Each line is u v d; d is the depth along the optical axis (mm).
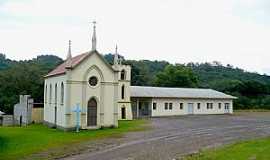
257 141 29500
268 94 99312
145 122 51062
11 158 24531
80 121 42250
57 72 46312
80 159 23406
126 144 29469
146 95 64438
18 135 37281
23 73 85250
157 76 102750
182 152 24812
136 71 102688
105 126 43500
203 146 27516
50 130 42906
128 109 58750
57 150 27281
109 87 44094
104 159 23125
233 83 102750
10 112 76188
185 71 98375
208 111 71875
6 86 80375
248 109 87562
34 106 61344
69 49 43281
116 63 45031
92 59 43156
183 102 69062
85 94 42656
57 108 45688
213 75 147875
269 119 56812
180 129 40594
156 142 30266
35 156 25031
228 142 29734
